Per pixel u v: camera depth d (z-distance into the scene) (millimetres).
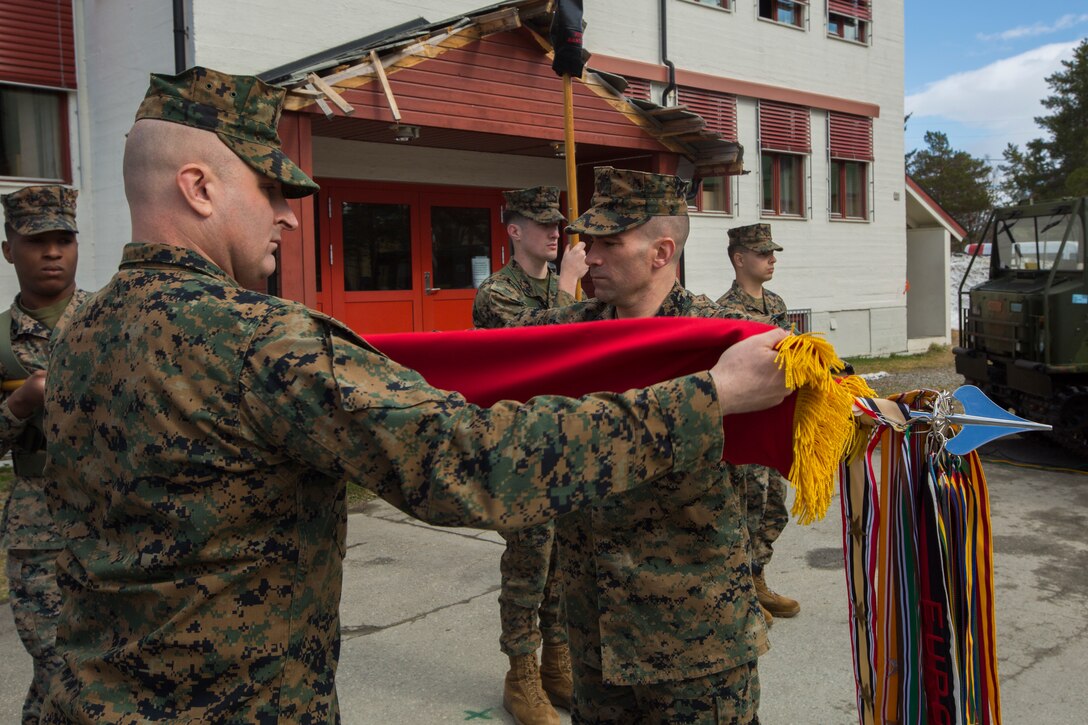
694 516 2039
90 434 1369
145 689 1296
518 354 1846
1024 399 8047
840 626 4152
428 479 1225
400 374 1298
